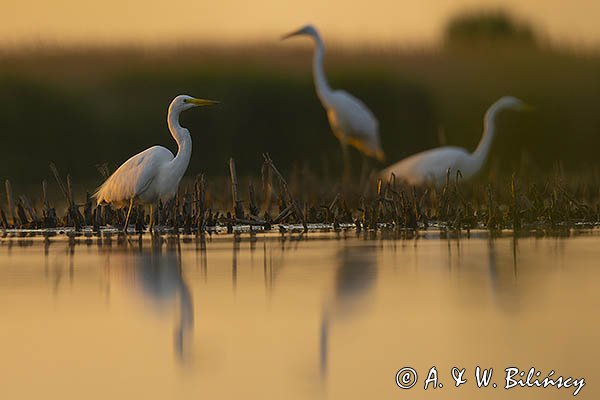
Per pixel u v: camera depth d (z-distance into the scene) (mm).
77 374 8398
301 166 30328
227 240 15273
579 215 17641
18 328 9703
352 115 24953
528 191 18953
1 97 31250
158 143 31250
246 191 22203
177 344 9172
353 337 9289
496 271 12109
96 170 29547
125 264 12898
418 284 11359
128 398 7867
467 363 8648
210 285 11445
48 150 30656
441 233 16016
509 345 9031
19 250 14328
